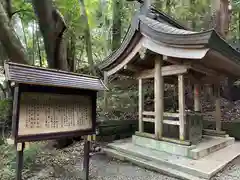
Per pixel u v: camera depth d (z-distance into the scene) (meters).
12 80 2.22
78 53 10.59
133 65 4.71
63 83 2.67
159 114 4.30
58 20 5.15
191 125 4.12
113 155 4.25
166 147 4.03
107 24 11.36
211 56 3.33
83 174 3.03
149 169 3.50
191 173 3.08
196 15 8.80
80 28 8.05
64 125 2.74
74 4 7.73
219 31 6.81
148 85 8.27
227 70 4.43
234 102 7.54
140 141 4.61
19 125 2.31
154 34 3.68
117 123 5.69
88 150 3.06
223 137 4.88
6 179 2.96
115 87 8.77
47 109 2.59
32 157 3.80
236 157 3.80
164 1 9.41
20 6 6.87
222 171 3.22
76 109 2.92
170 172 3.17
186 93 7.87
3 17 4.95
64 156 4.24
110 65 4.91
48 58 5.33
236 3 7.96
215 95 5.17
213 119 6.16
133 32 4.12
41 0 4.69
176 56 3.39
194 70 3.92
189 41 3.04
